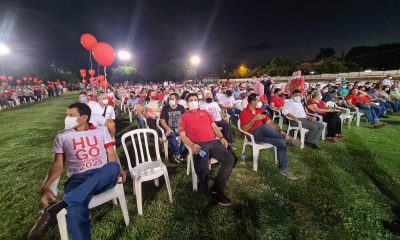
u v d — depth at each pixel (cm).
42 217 195
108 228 252
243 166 406
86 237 199
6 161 464
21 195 331
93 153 235
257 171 387
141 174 274
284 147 366
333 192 318
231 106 723
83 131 235
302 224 255
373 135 596
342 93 1016
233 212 277
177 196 313
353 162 418
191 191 326
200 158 306
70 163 229
